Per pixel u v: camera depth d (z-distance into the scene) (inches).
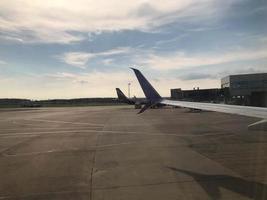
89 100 7367.1
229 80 2384.4
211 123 1218.0
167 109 2760.8
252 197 352.5
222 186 394.9
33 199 374.3
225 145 692.1
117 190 396.5
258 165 497.4
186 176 446.6
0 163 585.3
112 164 542.3
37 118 1823.3
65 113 2389.3
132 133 968.3
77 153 659.4
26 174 494.6
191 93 2652.6
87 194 385.7
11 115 2198.6
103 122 1416.1
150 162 544.7
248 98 2284.7
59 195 385.7
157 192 381.7
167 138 832.9
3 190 413.7
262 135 840.9
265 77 2345.0
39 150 713.0
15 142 852.6
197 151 629.9
